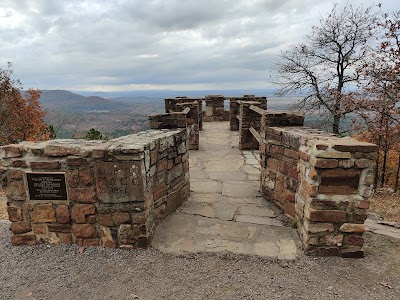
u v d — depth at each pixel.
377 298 2.11
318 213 2.56
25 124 16.64
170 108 8.90
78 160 2.66
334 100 9.31
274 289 2.23
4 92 15.08
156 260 2.63
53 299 2.16
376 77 6.22
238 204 3.84
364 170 2.48
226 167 5.67
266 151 3.91
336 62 10.83
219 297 2.15
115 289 2.26
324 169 2.50
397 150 7.33
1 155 2.72
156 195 3.13
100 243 2.83
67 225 2.83
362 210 2.54
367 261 2.57
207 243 2.88
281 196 3.57
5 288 2.28
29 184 2.76
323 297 2.13
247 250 2.76
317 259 2.60
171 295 2.18
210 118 12.04
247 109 6.88
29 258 2.67
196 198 4.07
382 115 6.36
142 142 2.82
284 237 2.97
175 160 3.60
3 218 4.01
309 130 3.46
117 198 2.71
